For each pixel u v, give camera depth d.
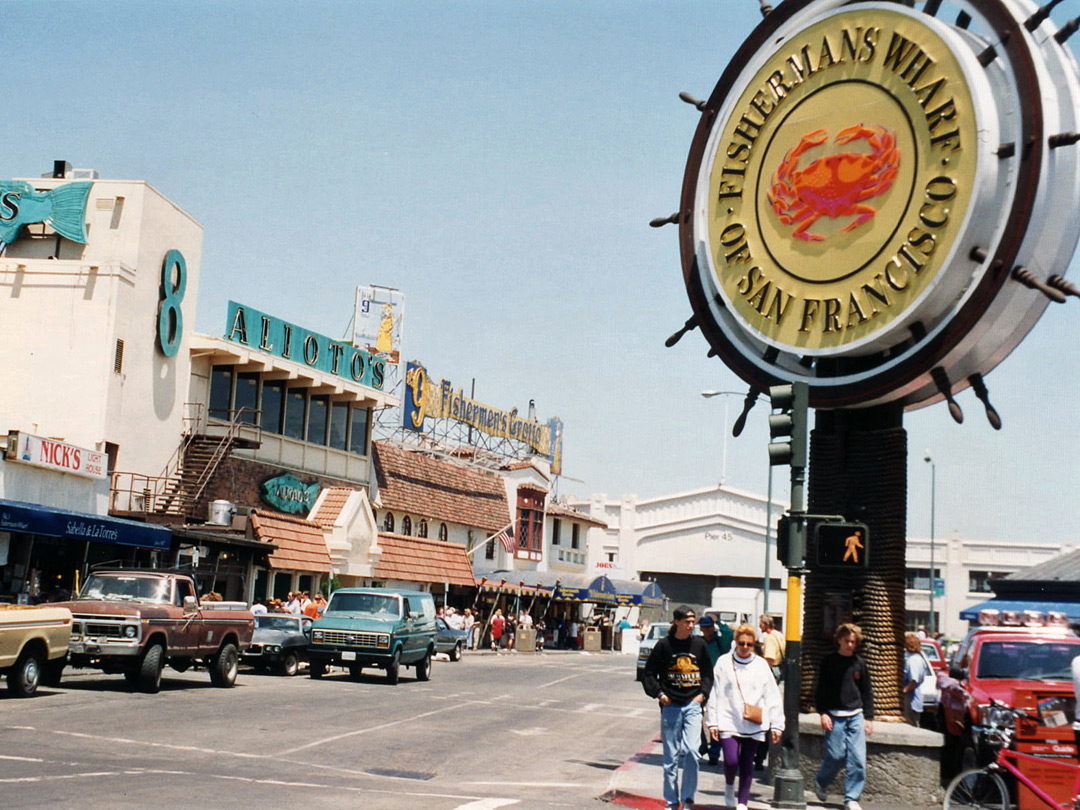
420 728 18.38
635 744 18.80
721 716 11.82
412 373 53.62
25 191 35.19
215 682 22.88
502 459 64.19
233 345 38.34
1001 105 13.28
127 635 19.69
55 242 35.53
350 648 27.44
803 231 14.53
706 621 16.44
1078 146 12.82
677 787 11.62
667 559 80.56
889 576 13.95
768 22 15.45
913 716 17.03
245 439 37.41
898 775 13.11
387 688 26.25
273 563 37.25
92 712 16.92
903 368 13.48
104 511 30.56
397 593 28.98
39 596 26.97
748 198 15.20
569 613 69.31
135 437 34.62
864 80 14.26
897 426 14.24
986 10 13.40
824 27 14.75
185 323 37.56
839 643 12.34
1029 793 11.16
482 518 58.28
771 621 19.30
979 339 13.09
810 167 14.58
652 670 11.68
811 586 14.44
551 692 29.25
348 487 45.56
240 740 15.23
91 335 33.34
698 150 15.92
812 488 14.55
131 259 34.91
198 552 31.70
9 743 13.04
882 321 13.66
